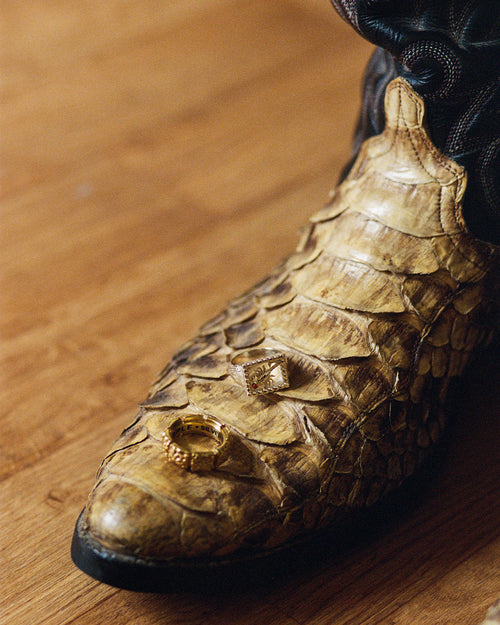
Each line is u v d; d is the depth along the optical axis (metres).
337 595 0.58
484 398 0.66
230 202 0.82
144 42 1.04
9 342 0.71
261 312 0.61
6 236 0.79
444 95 0.57
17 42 1.03
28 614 0.58
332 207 0.62
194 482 0.55
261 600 0.58
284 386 0.58
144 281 0.76
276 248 0.78
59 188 0.83
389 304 0.59
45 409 0.67
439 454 0.62
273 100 0.94
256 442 0.56
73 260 0.77
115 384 0.69
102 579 0.55
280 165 0.85
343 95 0.94
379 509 0.59
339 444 0.57
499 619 0.54
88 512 0.55
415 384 0.59
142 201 0.82
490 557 0.59
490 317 0.62
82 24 1.07
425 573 0.59
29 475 0.64
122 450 0.57
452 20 0.56
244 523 0.55
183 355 0.62
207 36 1.05
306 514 0.56
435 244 0.59
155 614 0.57
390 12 0.57
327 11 1.08
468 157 0.58
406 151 0.59
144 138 0.88
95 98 0.94
